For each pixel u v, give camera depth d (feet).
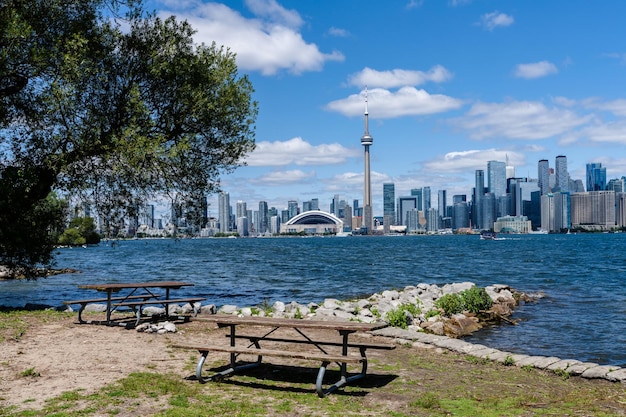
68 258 284.00
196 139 64.54
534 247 408.26
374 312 61.16
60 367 29.63
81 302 46.11
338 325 26.30
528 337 55.16
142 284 48.32
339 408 23.20
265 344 38.70
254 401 24.03
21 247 59.06
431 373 30.63
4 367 29.32
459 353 36.70
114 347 35.78
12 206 56.18
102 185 62.49
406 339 40.86
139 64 63.10
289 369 30.86
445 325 57.21
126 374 28.32
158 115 62.75
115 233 65.62
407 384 27.91
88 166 60.03
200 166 65.77
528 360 33.50
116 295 94.99
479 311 69.92
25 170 57.67
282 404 23.61
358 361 24.59
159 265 211.20
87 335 40.37
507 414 22.59
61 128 59.62
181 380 27.58
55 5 59.88
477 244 520.42
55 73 56.70
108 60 61.57
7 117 59.52
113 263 229.25
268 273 160.86
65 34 60.03
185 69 63.62
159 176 61.11
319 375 25.12
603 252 305.32
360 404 24.00
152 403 23.11
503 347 50.16
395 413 22.57
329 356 25.27
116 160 56.49
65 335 40.19
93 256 314.76
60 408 22.07
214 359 32.83
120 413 21.58
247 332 44.01
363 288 112.68
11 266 61.67
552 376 30.71
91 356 32.68
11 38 52.65
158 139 55.47
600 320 65.98
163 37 64.75
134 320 49.16
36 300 87.04
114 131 59.06
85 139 56.59
